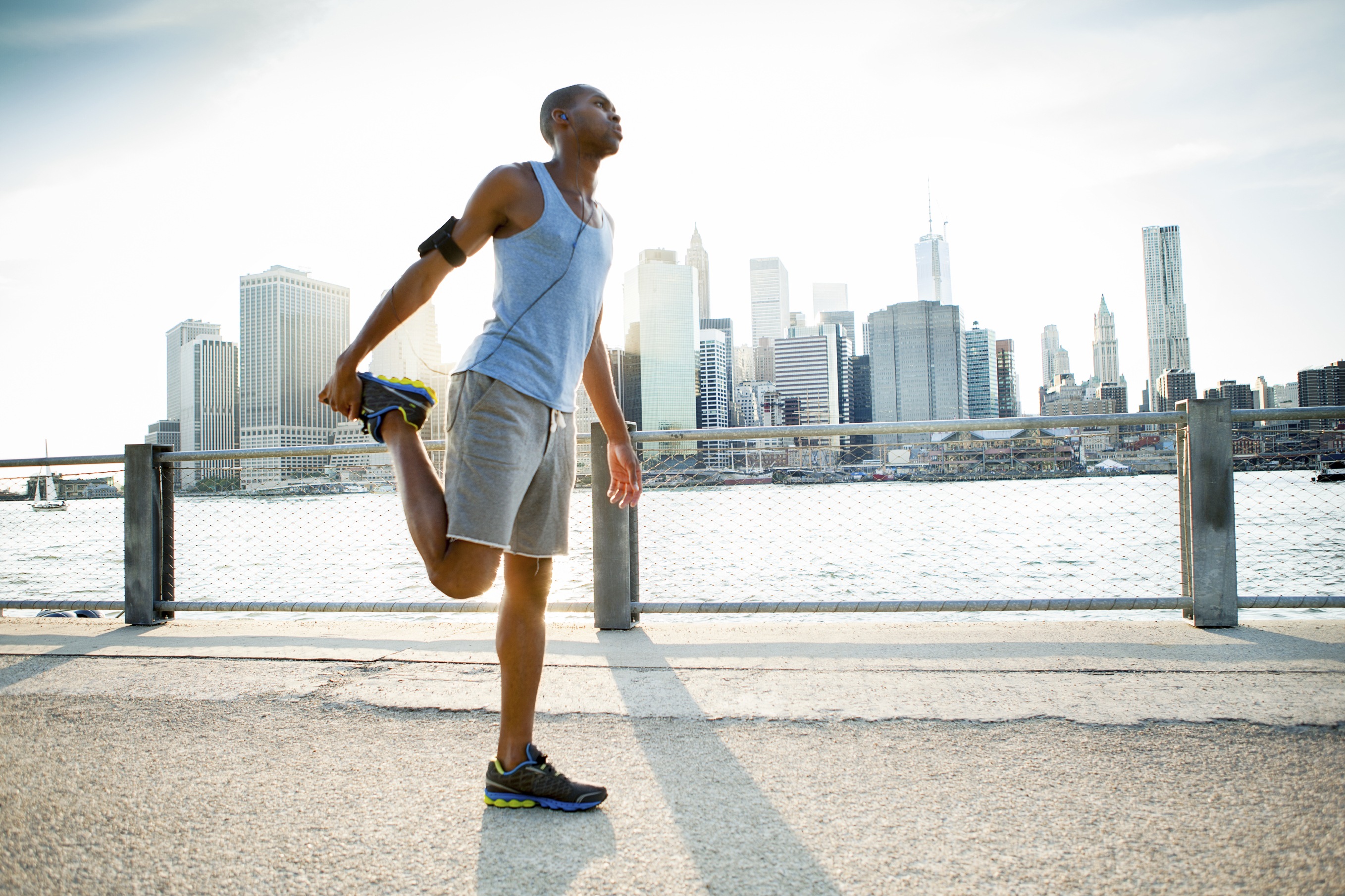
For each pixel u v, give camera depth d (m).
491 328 1.74
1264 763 1.89
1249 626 3.40
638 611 3.68
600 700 2.51
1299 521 18.20
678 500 5.25
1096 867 1.41
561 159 1.88
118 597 8.81
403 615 5.23
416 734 2.24
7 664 3.12
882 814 1.66
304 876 1.44
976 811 1.66
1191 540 3.47
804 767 1.94
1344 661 2.76
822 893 1.34
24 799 1.81
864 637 3.34
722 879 1.40
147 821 1.68
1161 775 1.83
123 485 4.12
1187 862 1.42
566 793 1.71
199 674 2.94
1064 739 2.08
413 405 1.69
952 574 13.23
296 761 2.04
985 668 2.79
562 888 1.37
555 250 1.75
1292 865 1.40
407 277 1.65
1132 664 2.79
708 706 2.43
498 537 1.64
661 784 1.85
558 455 1.81
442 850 1.54
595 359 2.15
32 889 1.40
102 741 2.21
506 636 1.79
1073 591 11.23
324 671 2.95
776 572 12.27
